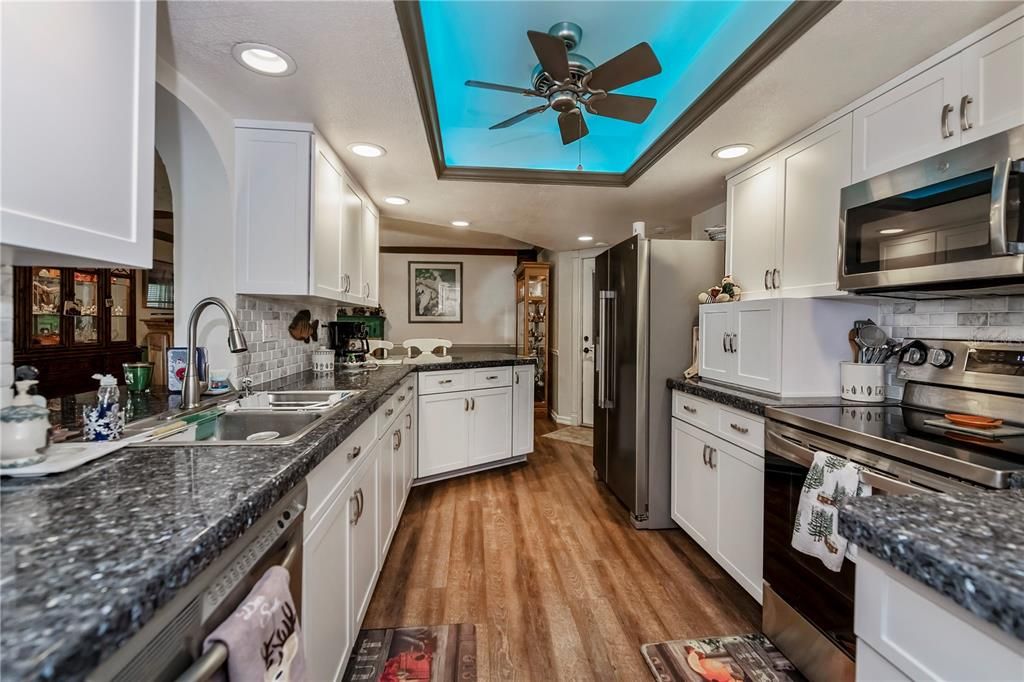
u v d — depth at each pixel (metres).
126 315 4.23
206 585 0.68
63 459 0.92
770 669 1.54
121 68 0.91
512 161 2.96
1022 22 1.24
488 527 2.63
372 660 1.57
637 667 1.55
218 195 1.88
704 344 2.46
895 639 0.60
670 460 2.63
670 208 3.42
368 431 1.75
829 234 1.88
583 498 3.10
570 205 3.34
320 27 1.36
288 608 0.81
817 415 1.56
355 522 1.53
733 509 1.95
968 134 1.37
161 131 1.76
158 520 0.68
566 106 2.00
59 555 0.57
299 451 1.05
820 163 1.93
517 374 3.76
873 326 1.89
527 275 5.91
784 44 1.45
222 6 1.26
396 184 2.83
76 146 0.80
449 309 6.62
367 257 3.06
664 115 2.42
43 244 0.74
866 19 1.32
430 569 2.16
